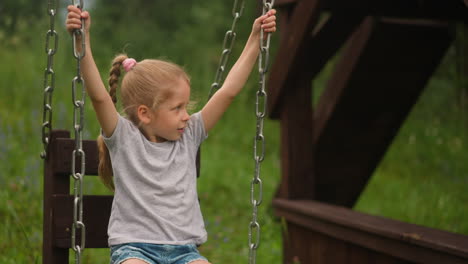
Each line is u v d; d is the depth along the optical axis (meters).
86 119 9.03
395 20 5.79
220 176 9.16
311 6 5.22
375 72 5.91
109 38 16.17
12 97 9.81
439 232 4.15
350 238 4.79
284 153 5.92
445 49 5.97
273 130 12.18
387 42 5.78
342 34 5.78
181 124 3.07
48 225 3.54
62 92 9.77
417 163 10.70
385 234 4.31
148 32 16.77
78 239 3.49
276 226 7.07
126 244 2.90
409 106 6.17
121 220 2.97
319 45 5.79
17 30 11.38
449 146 11.07
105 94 2.94
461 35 11.47
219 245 6.44
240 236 6.83
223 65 3.38
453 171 10.19
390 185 9.54
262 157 2.97
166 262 2.89
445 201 8.03
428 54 5.96
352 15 5.67
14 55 10.92
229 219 7.65
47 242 3.55
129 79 3.09
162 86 3.03
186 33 16.56
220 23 16.33
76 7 2.72
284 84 5.72
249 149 10.96
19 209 6.04
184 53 15.86
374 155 6.30
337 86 5.96
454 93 12.44
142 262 2.80
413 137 11.03
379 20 5.71
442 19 5.98
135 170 2.99
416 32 5.81
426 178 10.02
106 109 2.96
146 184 2.99
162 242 2.91
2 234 5.49
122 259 2.82
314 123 6.12
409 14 5.83
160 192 2.98
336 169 6.25
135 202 2.96
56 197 3.47
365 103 6.04
